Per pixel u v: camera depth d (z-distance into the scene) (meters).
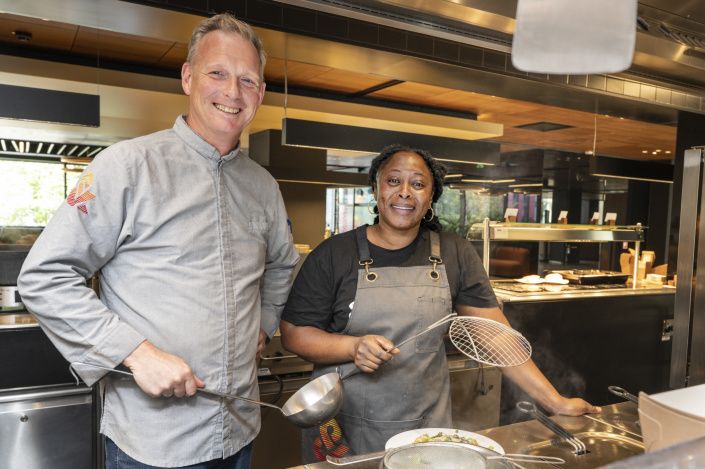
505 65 3.22
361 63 3.04
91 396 2.45
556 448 1.17
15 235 3.32
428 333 1.56
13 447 2.31
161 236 1.17
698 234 2.50
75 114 3.11
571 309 3.62
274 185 1.45
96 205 1.10
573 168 7.93
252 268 1.31
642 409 0.78
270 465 2.60
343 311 1.60
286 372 2.63
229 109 1.20
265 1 2.49
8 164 5.93
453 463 0.97
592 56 0.65
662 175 5.72
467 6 1.64
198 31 1.22
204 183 1.23
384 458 0.99
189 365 1.18
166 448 1.17
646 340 4.02
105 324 1.09
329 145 3.66
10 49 3.51
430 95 4.52
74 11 2.25
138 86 3.83
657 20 1.96
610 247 8.60
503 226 3.54
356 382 1.52
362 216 7.96
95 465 2.48
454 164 6.96
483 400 2.94
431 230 1.74
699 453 0.54
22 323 2.34
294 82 4.27
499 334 1.56
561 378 3.59
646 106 3.95
